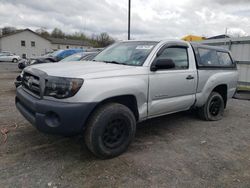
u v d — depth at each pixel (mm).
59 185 2725
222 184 2850
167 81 3967
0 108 5832
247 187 2807
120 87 3291
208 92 4977
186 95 4453
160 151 3686
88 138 3203
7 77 13375
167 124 5051
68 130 2996
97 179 2865
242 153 3721
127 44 4555
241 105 7273
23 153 3449
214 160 3443
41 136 4066
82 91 2986
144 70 3652
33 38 58938
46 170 3021
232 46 9703
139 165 3227
